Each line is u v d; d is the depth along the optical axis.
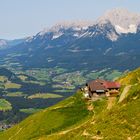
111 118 138.88
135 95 163.88
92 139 127.62
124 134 122.94
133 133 122.12
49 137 181.25
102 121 141.38
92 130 134.38
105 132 128.25
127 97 168.75
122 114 137.12
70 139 143.12
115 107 165.62
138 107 139.38
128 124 128.25
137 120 129.00
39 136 199.75
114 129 127.81
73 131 153.12
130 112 136.62
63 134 170.00
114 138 121.75
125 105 150.62
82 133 137.25
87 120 194.12
